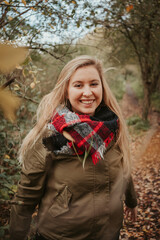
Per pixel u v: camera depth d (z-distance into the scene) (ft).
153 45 18.61
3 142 6.25
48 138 3.16
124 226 7.76
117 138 3.92
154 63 21.88
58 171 3.30
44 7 4.66
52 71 8.71
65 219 3.30
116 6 10.16
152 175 11.70
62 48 7.23
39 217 3.51
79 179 3.25
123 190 4.02
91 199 3.31
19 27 4.86
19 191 3.37
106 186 3.42
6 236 3.79
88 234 3.36
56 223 3.35
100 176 3.36
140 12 12.19
